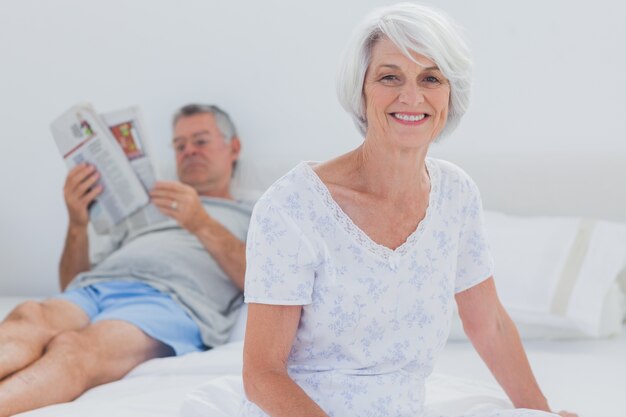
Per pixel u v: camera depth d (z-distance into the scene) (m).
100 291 2.33
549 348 2.12
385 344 1.36
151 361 2.04
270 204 1.31
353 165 1.38
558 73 2.60
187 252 2.45
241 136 2.85
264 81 2.82
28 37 2.88
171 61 2.86
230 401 1.53
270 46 2.80
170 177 2.85
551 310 2.15
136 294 2.32
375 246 1.32
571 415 1.61
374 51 1.31
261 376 1.30
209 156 2.68
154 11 2.84
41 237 2.94
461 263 1.52
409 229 1.37
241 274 2.44
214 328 2.29
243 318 2.39
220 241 2.44
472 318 1.58
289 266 1.29
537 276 2.21
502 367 1.61
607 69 2.57
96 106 2.91
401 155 1.33
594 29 2.56
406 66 1.29
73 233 2.53
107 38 2.87
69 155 2.42
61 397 1.86
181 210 2.42
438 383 1.74
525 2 2.59
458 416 1.43
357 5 2.73
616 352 2.08
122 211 2.46
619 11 2.54
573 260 2.22
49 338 2.03
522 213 2.60
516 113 2.64
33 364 1.85
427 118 1.32
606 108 2.58
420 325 1.37
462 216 1.46
